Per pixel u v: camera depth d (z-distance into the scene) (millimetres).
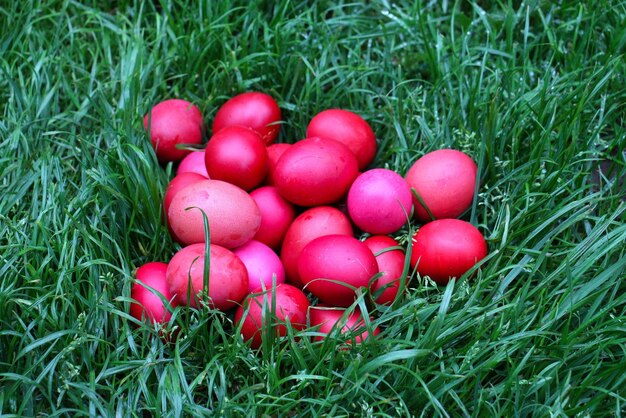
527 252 815
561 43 938
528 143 886
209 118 937
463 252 806
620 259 780
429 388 750
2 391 749
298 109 933
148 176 836
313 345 778
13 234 820
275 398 743
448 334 771
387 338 776
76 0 1007
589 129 892
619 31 914
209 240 780
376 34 959
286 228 847
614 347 787
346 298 785
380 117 935
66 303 785
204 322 777
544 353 772
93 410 750
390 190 824
